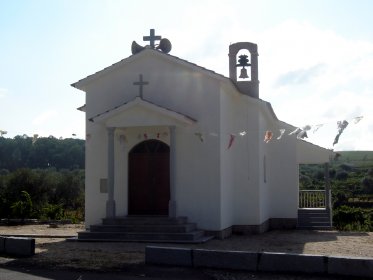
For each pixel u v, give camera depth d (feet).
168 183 70.08
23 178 136.56
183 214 68.64
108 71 71.82
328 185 92.12
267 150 85.61
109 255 50.65
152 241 62.28
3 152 168.14
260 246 60.29
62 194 148.66
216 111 68.64
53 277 40.78
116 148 71.15
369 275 39.06
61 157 177.17
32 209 101.71
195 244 61.21
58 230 79.87
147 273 41.98
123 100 71.72
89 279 39.99
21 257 49.60
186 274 41.50
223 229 69.00
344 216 105.09
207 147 68.59
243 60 80.69
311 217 89.51
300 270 40.98
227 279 39.68
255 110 76.07
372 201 126.11
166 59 70.38
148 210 70.13
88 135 72.23
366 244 63.00
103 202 71.20
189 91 69.72
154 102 70.64
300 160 90.74
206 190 68.28
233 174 75.41
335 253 54.60
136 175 70.79
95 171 71.67
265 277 40.27
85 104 73.00
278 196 87.20
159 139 70.13
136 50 76.64
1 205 96.48
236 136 76.18
